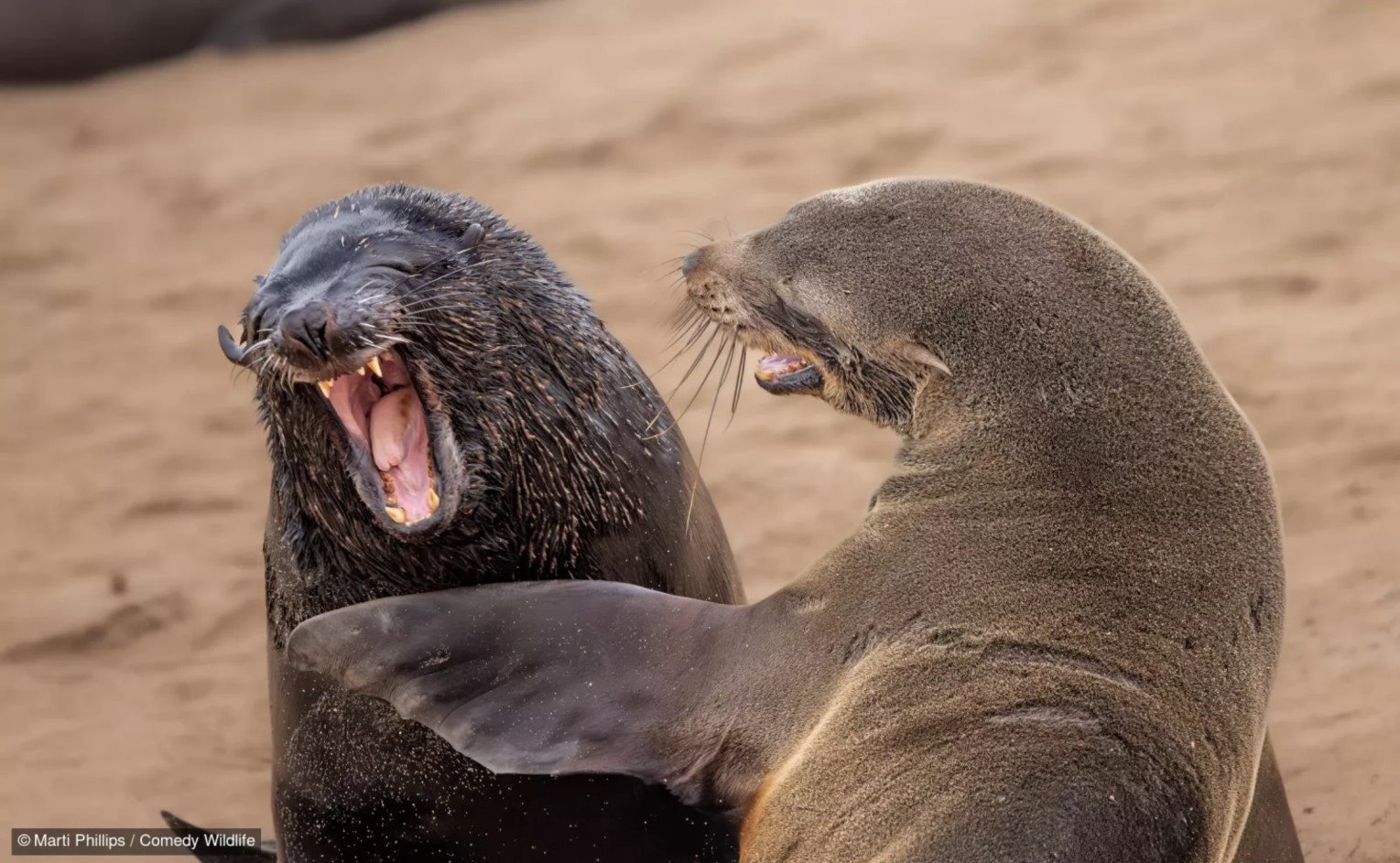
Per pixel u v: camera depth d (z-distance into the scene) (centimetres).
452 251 2123
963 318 1834
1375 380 3978
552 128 6569
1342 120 5612
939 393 1839
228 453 4562
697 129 6372
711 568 2280
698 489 2289
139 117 7669
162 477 4450
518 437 2084
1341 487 3488
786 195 5691
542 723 1819
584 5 8244
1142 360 1764
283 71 7994
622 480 2142
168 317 5556
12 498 4403
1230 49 6331
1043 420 1769
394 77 7600
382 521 2011
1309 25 6412
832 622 1769
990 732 1590
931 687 1658
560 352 2138
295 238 2162
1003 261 1841
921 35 6906
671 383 4500
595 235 5556
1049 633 1652
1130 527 1692
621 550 2136
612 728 1800
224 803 2988
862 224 1930
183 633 3644
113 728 3284
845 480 3944
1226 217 5069
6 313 5731
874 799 1614
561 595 1898
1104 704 1580
